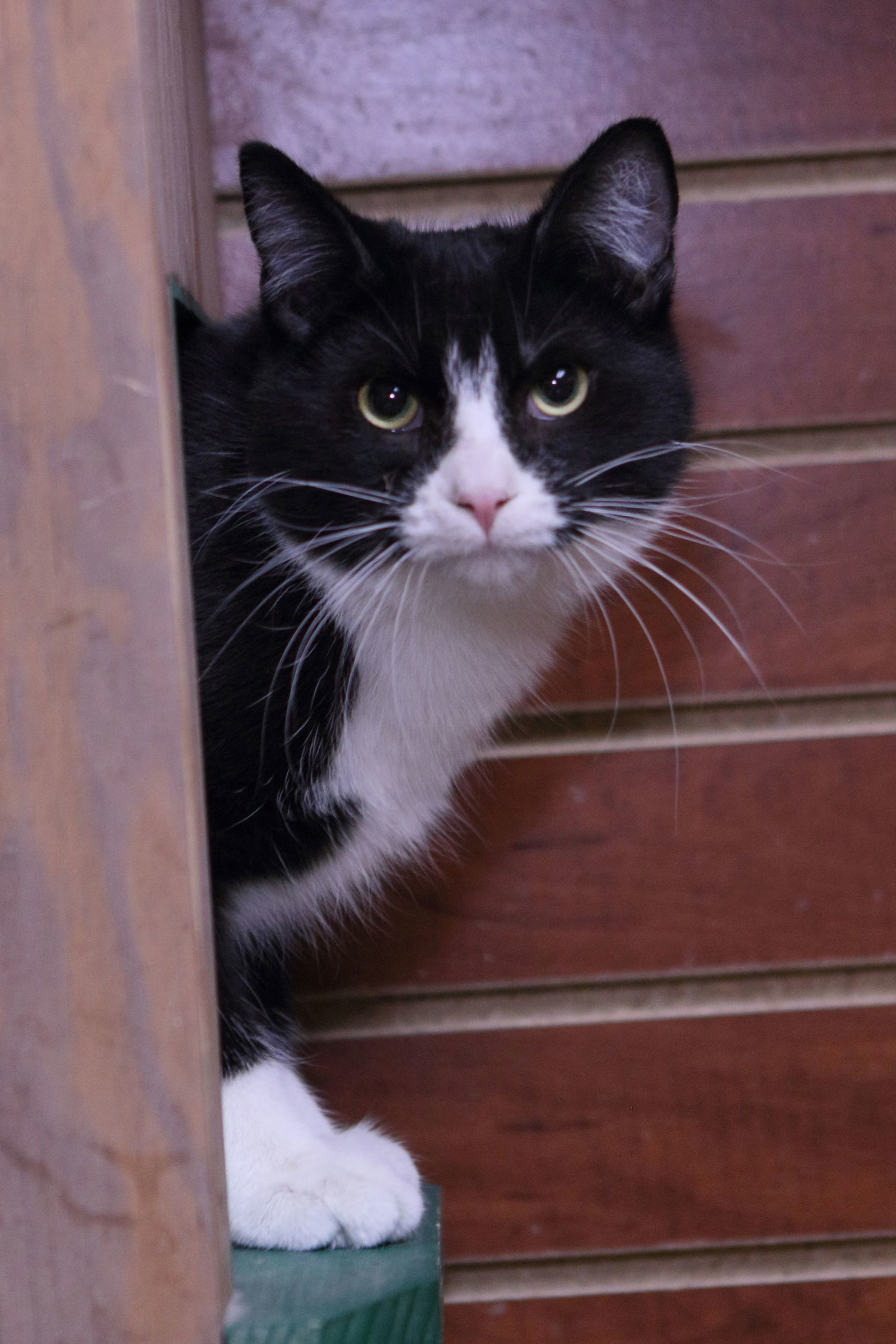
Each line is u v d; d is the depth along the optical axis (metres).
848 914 1.27
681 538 1.23
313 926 1.15
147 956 0.70
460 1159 1.26
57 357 0.68
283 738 0.93
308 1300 0.75
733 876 1.27
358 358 0.92
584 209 0.94
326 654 0.94
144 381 0.68
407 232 0.99
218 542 0.95
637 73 1.21
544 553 0.93
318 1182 0.87
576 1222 1.27
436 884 1.25
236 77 1.20
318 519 0.93
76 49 0.67
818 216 1.22
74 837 0.70
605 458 0.95
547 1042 1.27
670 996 1.27
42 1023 0.70
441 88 1.21
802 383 1.23
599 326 0.96
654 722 1.25
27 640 0.69
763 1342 1.28
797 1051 1.28
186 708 0.69
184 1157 0.71
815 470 1.24
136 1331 0.71
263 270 0.94
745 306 1.23
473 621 0.99
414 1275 0.80
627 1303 1.27
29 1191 0.71
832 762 1.26
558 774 1.25
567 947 1.26
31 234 0.67
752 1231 1.28
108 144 0.67
